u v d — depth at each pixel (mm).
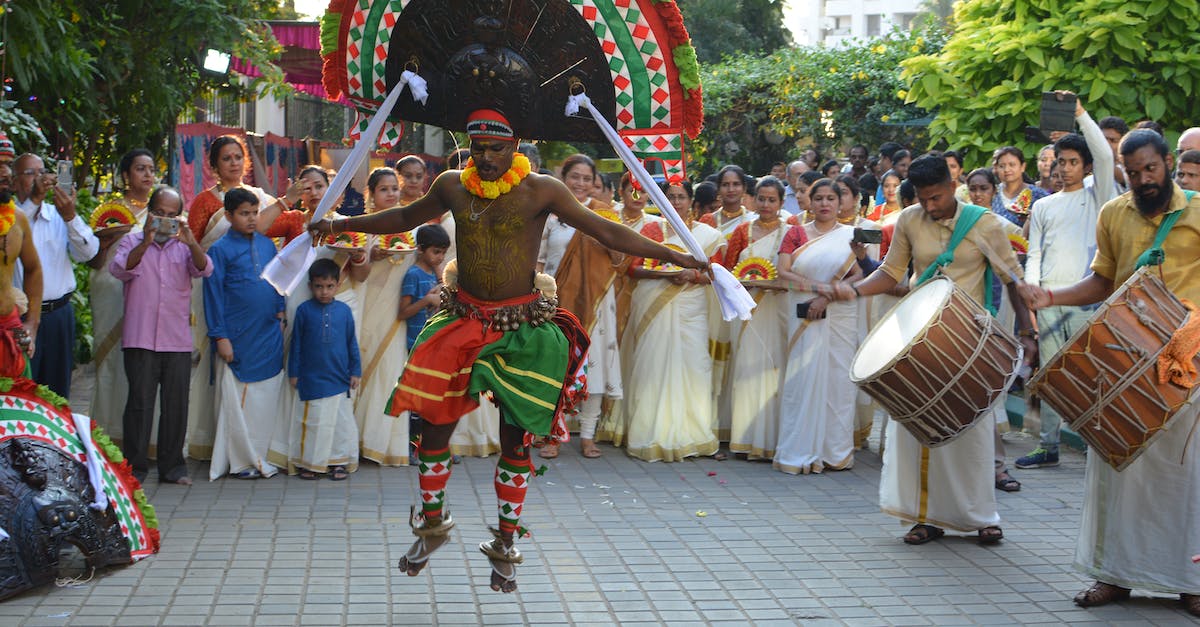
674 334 8008
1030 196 9086
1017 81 9844
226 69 10844
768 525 6359
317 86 17641
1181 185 5949
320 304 7199
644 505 6770
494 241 4570
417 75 4770
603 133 4863
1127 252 5059
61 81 8719
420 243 7590
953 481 5930
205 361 7430
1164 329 4625
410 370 4562
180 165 11320
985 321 5246
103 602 4883
